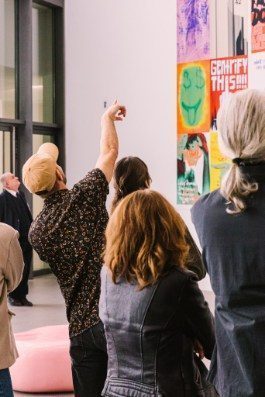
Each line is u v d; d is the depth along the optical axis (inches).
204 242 71.4
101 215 115.1
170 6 391.5
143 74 407.5
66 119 454.0
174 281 81.4
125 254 84.0
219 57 368.5
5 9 430.9
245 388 66.8
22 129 435.8
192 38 380.5
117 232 85.2
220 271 69.6
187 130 384.2
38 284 406.0
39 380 191.9
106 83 428.8
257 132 68.0
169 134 394.6
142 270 82.4
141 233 83.6
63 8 450.3
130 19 413.1
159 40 398.3
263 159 68.4
